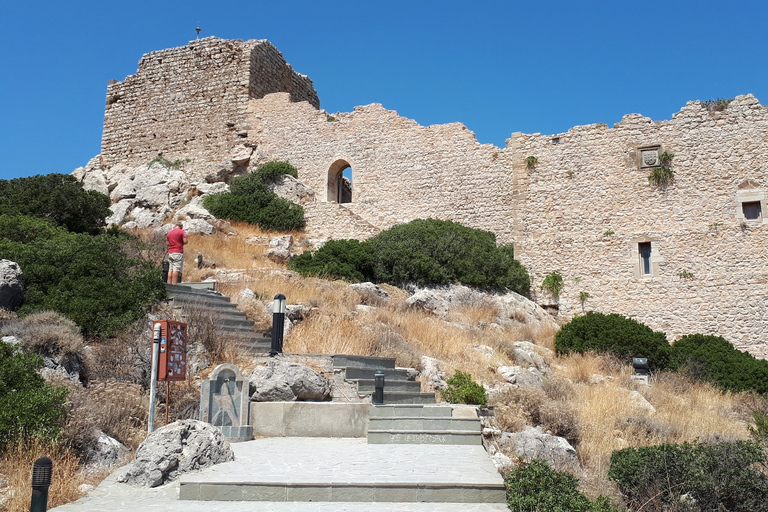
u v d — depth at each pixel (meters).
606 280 32.03
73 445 10.49
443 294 28.69
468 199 35.94
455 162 36.59
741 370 24.52
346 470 9.55
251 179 38.44
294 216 36.41
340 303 22.28
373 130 38.81
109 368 13.91
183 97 43.84
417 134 37.75
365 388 14.20
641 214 32.06
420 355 18.02
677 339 30.38
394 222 37.28
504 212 35.03
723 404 20.89
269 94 41.78
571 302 32.38
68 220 28.47
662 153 32.19
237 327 17.41
